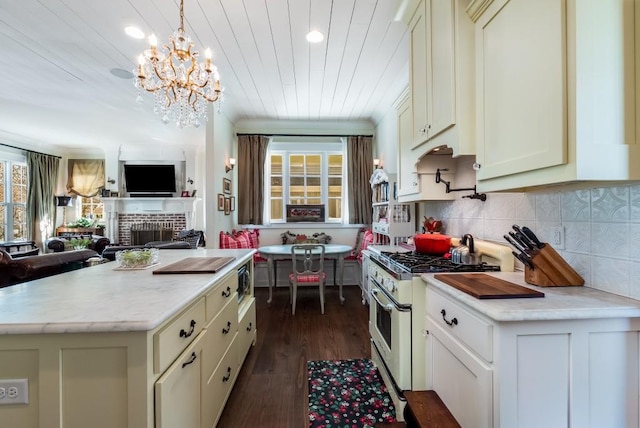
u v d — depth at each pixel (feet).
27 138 19.83
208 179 12.37
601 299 3.52
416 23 6.54
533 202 5.00
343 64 9.75
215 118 12.61
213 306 5.11
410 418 4.54
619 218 3.64
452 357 4.29
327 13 7.21
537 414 3.27
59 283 4.66
